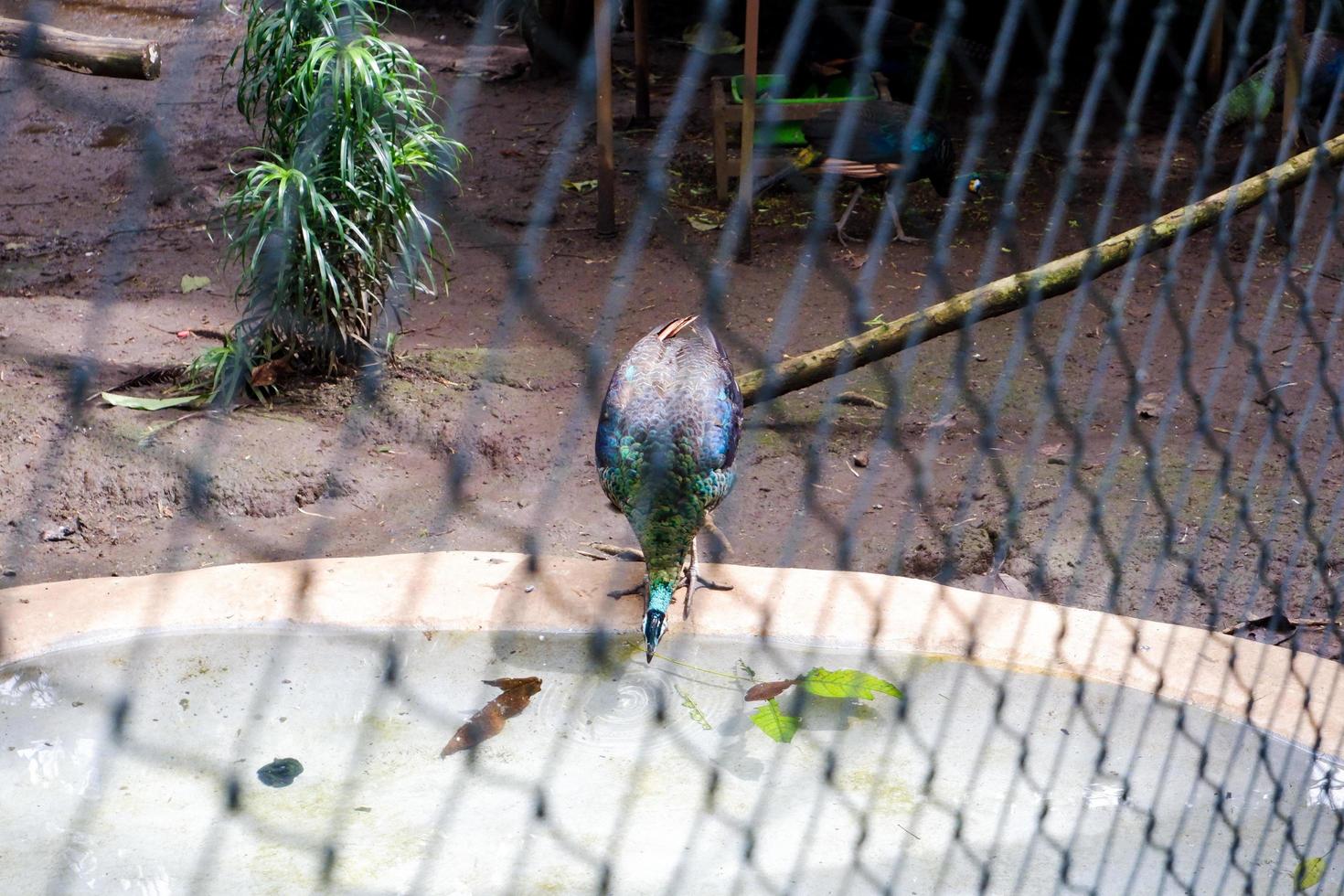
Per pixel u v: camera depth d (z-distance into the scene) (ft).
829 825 9.55
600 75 23.56
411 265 17.81
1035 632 11.21
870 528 15.30
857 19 27.14
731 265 23.12
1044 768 10.04
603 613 11.79
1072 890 8.43
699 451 11.60
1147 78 6.16
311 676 11.06
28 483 15.62
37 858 9.04
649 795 9.83
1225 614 13.15
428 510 15.92
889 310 21.39
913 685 10.86
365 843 9.27
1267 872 9.04
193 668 11.08
